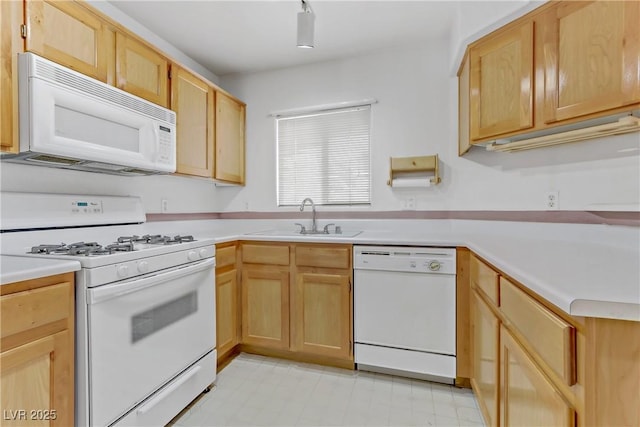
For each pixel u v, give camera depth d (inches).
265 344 88.6
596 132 52.1
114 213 75.1
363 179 104.3
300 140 111.6
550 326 30.0
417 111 97.6
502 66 66.4
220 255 82.7
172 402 60.7
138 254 53.9
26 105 48.6
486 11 66.9
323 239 82.7
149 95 73.0
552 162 67.1
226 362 87.3
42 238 61.0
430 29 89.6
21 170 59.6
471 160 88.7
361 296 80.4
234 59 106.2
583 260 43.1
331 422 62.1
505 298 44.1
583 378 26.0
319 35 92.0
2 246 55.2
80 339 45.7
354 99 104.1
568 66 53.2
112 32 64.3
